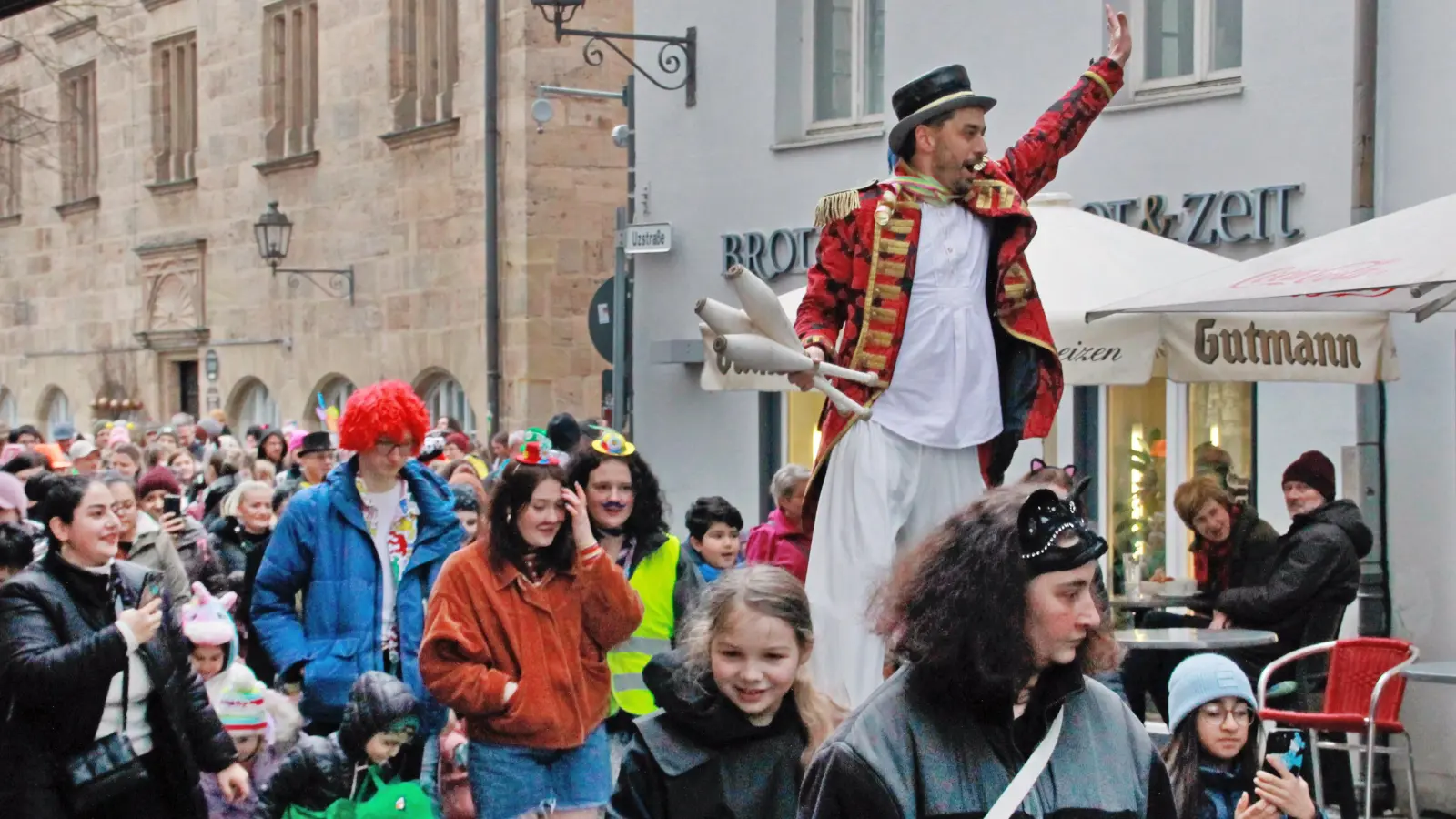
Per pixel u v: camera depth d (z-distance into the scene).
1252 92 13.49
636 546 9.33
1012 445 6.54
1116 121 14.40
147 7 36.34
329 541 9.05
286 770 8.09
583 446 9.23
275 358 32.44
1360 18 12.63
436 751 8.84
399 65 29.05
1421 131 12.38
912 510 6.38
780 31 17.41
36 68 40.62
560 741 7.82
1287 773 6.22
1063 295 10.99
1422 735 12.25
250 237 33.16
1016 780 4.00
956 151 6.33
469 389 27.38
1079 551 3.98
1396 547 12.43
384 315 29.38
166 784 8.07
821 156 17.02
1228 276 9.86
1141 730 4.25
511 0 26.05
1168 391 14.20
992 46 15.46
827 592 6.34
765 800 5.66
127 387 37.62
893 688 4.13
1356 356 11.45
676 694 5.69
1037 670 4.04
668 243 18.20
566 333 26.11
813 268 6.49
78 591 7.89
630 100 19.33
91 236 38.91
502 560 7.81
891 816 3.99
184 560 12.38
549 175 25.92
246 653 12.23
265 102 32.62
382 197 29.31
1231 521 11.66
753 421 17.70
